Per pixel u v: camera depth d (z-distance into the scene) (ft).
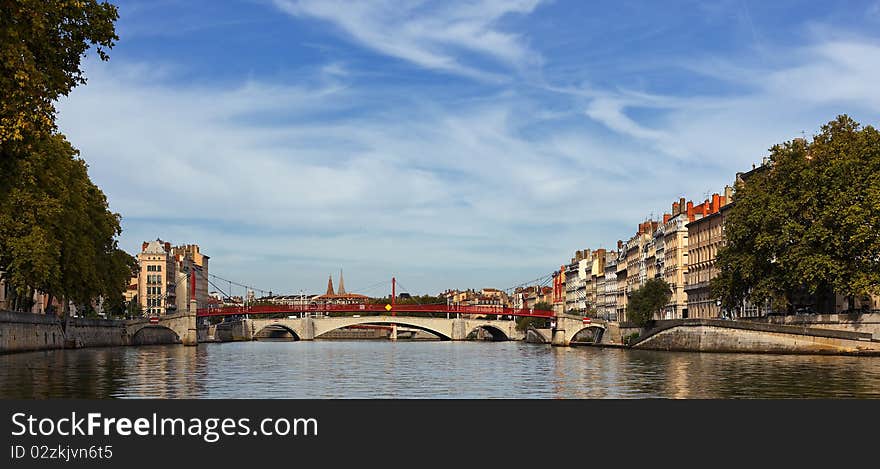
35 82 127.85
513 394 164.55
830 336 297.74
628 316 489.26
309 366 267.59
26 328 317.22
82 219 314.35
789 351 309.22
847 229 279.69
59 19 137.08
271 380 199.93
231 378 204.85
